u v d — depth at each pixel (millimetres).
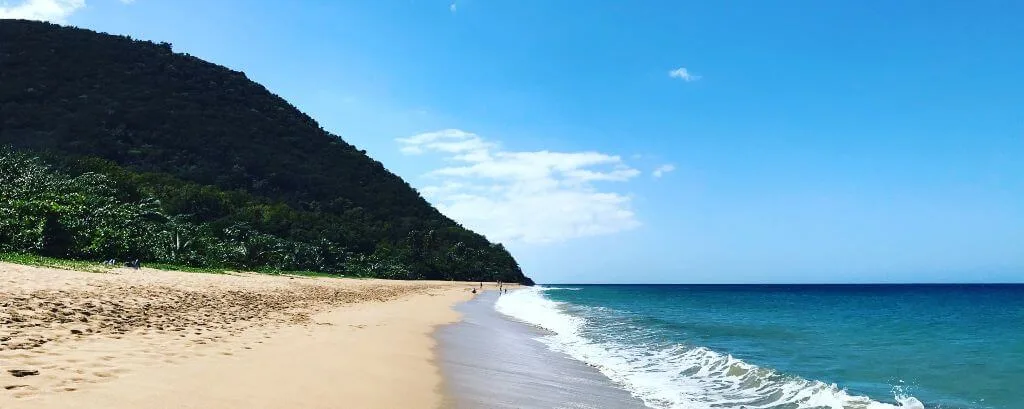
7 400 5812
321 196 133750
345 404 7816
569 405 9695
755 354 18094
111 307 14297
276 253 76562
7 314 10867
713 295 100500
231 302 20891
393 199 152000
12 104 113500
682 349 18078
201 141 127375
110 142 112000
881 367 15406
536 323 27422
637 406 10102
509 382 11336
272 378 8703
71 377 7070
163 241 50094
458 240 148000
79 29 148625
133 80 138000
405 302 36031
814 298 86688
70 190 52812
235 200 103875
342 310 23766
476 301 46750
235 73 168000
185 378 7867
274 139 145750
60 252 36188
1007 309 50438
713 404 10500
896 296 100188
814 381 12688
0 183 47031
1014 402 11133
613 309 44031
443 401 8961
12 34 134750
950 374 14305
